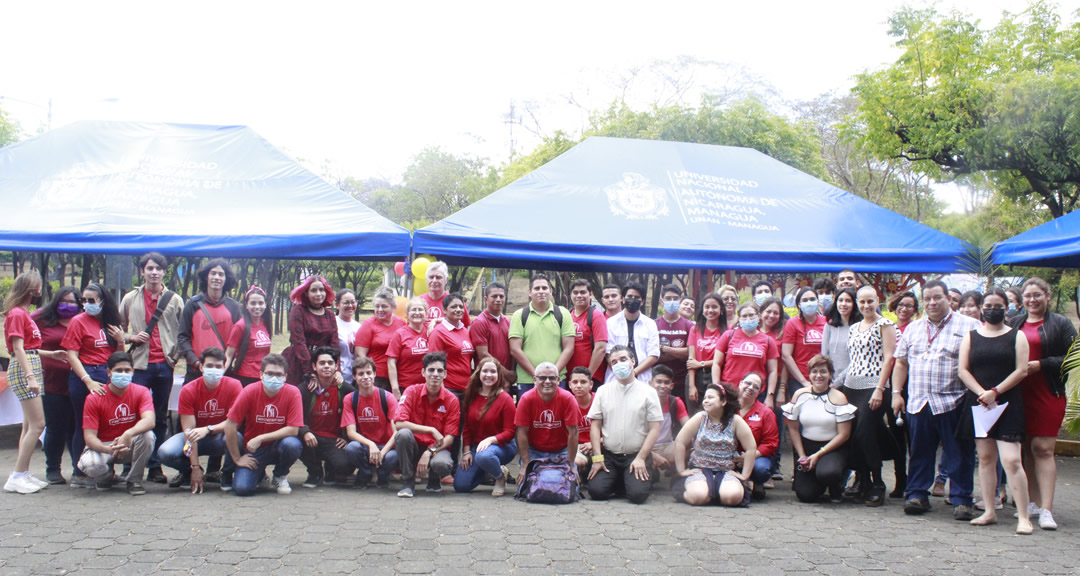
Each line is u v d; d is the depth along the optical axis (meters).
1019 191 14.45
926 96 13.10
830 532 5.31
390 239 8.32
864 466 6.39
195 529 5.01
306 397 6.64
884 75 14.07
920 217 27.23
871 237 9.72
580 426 6.71
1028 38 13.59
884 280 10.64
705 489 6.17
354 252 8.30
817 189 10.88
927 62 13.59
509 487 6.88
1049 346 5.53
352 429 6.56
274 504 5.84
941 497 6.75
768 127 21.41
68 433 6.51
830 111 33.66
